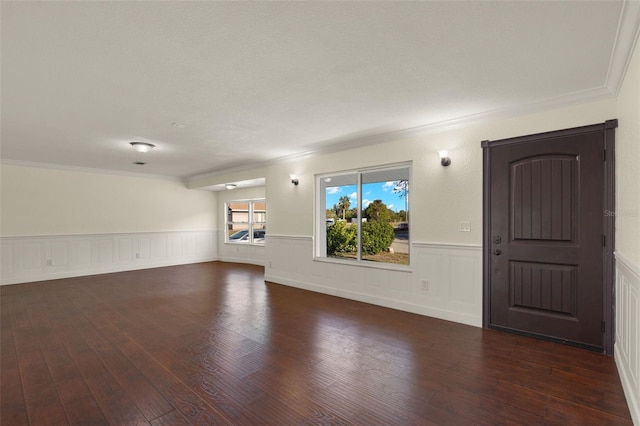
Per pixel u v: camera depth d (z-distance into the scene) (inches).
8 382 90.6
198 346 116.6
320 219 211.3
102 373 96.0
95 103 121.3
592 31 75.5
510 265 129.2
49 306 171.0
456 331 131.7
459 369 98.3
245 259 337.7
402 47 83.6
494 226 133.2
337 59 89.9
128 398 82.5
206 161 242.7
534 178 123.4
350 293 185.8
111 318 149.9
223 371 97.2
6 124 146.7
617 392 84.6
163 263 317.1
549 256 120.0
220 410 77.4
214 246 362.0
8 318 150.2
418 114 135.7
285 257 227.6
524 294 125.9
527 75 99.3
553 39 79.3
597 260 110.1
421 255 154.9
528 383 89.6
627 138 88.0
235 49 84.2
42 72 95.7
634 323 75.6
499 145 132.0
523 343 118.6
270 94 114.5
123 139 175.3
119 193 288.4
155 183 313.0
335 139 177.0
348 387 88.0
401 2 65.6
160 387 87.9
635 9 65.4
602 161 109.1
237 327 137.1
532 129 123.7
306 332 131.0
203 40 79.7
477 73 98.3
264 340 122.3
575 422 72.4
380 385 89.0
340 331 132.1
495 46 82.9
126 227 292.0
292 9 67.7
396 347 115.4
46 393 84.8
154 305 172.7
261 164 250.4
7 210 231.3
